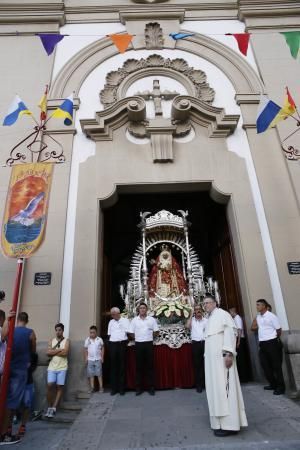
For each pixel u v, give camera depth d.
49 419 5.22
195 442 3.47
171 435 3.68
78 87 8.72
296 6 9.91
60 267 6.73
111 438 3.67
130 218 10.47
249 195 7.59
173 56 9.34
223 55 9.30
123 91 8.71
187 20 9.91
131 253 10.70
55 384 5.71
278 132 8.10
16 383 4.12
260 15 9.85
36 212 5.02
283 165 7.81
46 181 5.28
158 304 7.09
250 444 3.35
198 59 9.32
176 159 7.92
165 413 4.46
